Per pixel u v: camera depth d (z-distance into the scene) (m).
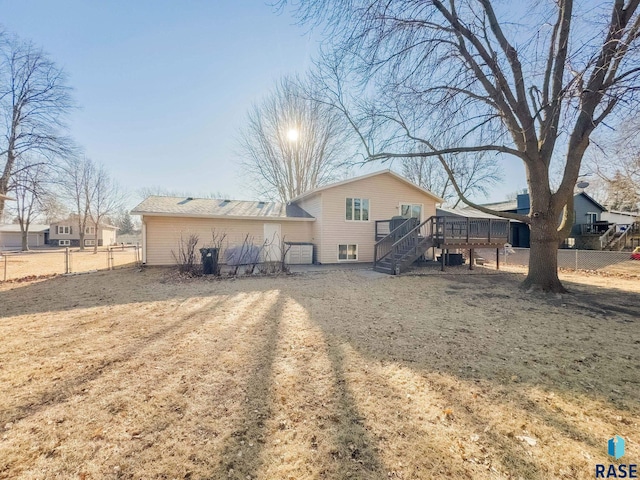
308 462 1.79
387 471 1.72
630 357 3.38
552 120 6.41
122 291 7.22
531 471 1.71
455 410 2.32
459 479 1.65
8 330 4.26
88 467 1.75
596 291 7.40
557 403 2.43
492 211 7.68
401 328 4.40
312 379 2.83
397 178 14.72
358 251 14.18
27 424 2.13
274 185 22.94
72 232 39.66
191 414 2.27
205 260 9.70
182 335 4.07
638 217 19.69
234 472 1.72
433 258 13.98
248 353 3.46
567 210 7.46
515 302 6.14
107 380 2.79
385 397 2.51
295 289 7.53
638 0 5.40
